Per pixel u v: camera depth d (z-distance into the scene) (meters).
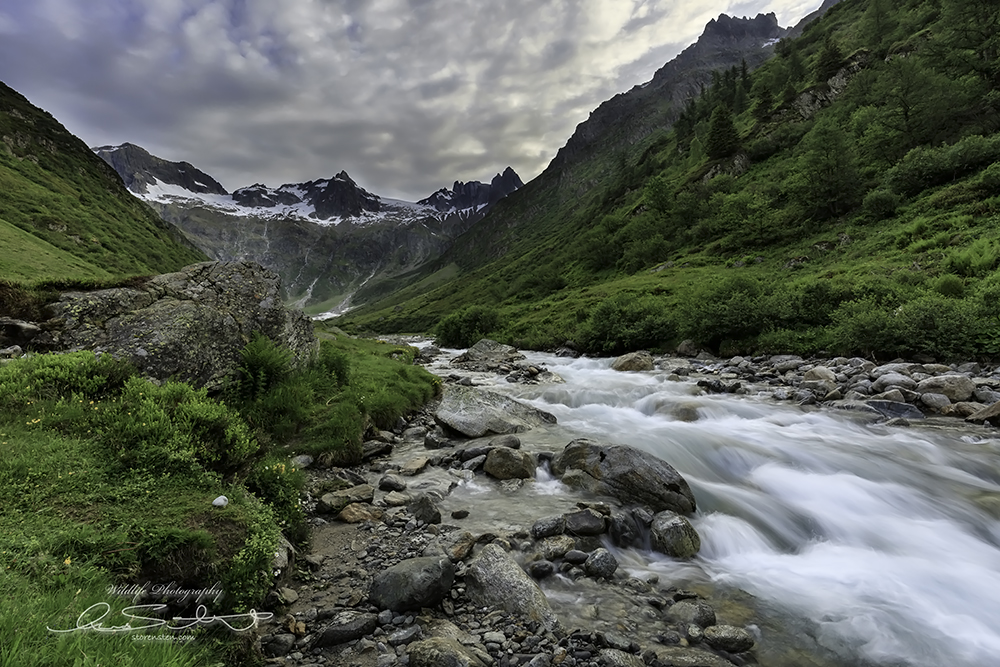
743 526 8.98
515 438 13.41
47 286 11.38
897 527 9.22
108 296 11.65
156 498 5.59
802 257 50.59
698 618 5.99
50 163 113.75
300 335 15.78
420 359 41.12
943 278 26.80
